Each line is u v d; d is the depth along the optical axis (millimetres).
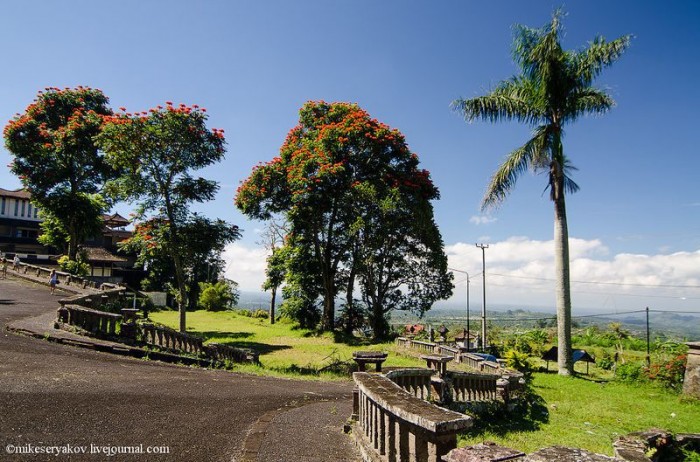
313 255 37281
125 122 25500
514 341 39281
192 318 45688
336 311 38188
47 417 6086
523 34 21203
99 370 9719
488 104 21844
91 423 6098
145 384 9008
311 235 36156
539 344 38344
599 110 21234
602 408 14477
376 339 32125
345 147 31891
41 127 40188
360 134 31734
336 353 24375
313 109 35719
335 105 34688
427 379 10258
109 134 26094
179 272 27766
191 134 26266
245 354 17953
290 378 14445
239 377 12312
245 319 49156
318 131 33844
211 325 39844
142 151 26391
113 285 31312
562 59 20969
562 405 14617
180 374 10938
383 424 5156
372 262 32781
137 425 6258
